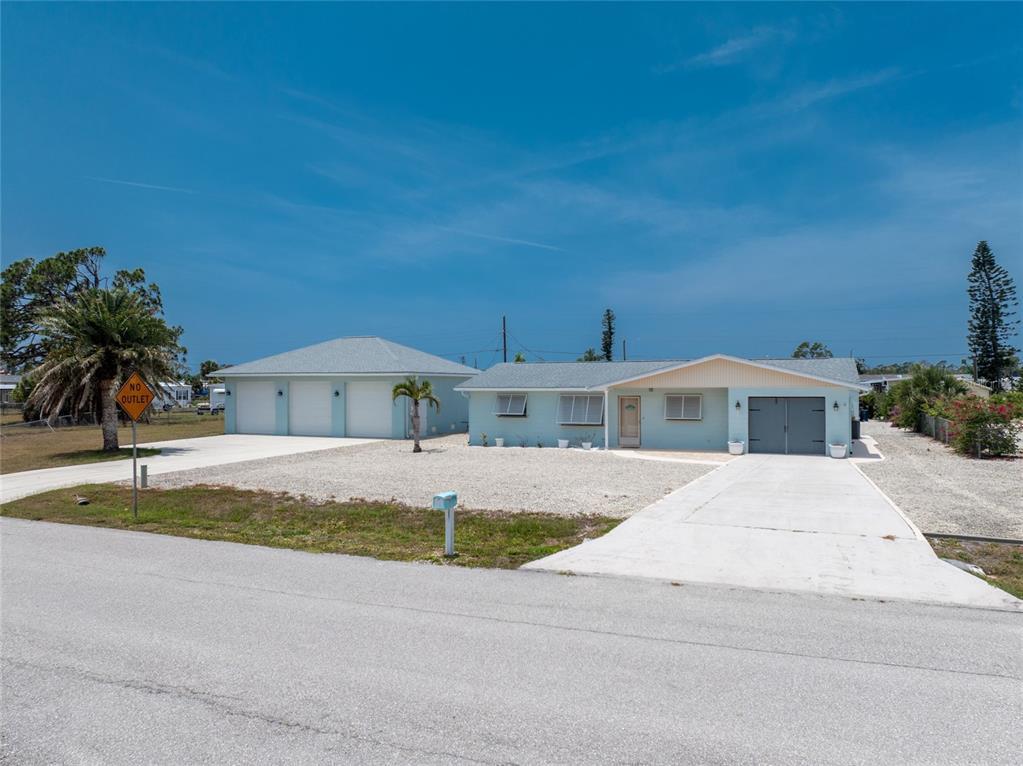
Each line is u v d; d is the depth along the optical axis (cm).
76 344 2453
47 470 2002
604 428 2575
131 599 664
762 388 2320
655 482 1582
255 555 870
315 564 816
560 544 927
